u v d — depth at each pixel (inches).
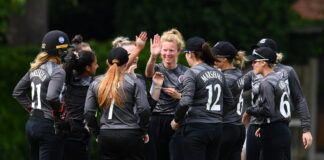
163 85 1497.3
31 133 1350.9
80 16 3543.3
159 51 1467.8
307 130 1466.5
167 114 1502.2
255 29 2977.4
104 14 3548.2
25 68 1987.0
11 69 1982.0
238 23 2965.1
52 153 1350.9
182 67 1517.0
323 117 3159.5
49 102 1314.0
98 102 1305.4
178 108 1343.5
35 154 1379.2
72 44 1489.9
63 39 1364.4
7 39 2933.1
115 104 1296.8
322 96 3154.5
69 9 3511.3
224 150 1482.5
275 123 1423.5
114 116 1299.2
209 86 1364.4
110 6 3526.1
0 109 1968.5
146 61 1953.7
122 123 1299.2
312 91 3149.6
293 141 3090.6
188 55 1398.9
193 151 1362.0
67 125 1342.3
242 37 2960.1
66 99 1406.3
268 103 1400.1
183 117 1349.7
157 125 1505.9
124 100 1295.5
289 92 1457.9
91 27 3582.7
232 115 1475.1
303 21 3134.8
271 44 1526.8
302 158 3110.2
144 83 1423.5
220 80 1381.6
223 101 1407.5
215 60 1395.2
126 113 1300.4
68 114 1405.0
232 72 1488.7
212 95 1366.9
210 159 1384.1
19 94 1390.3
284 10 3026.6
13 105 1988.2
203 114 1362.0
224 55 1481.3
